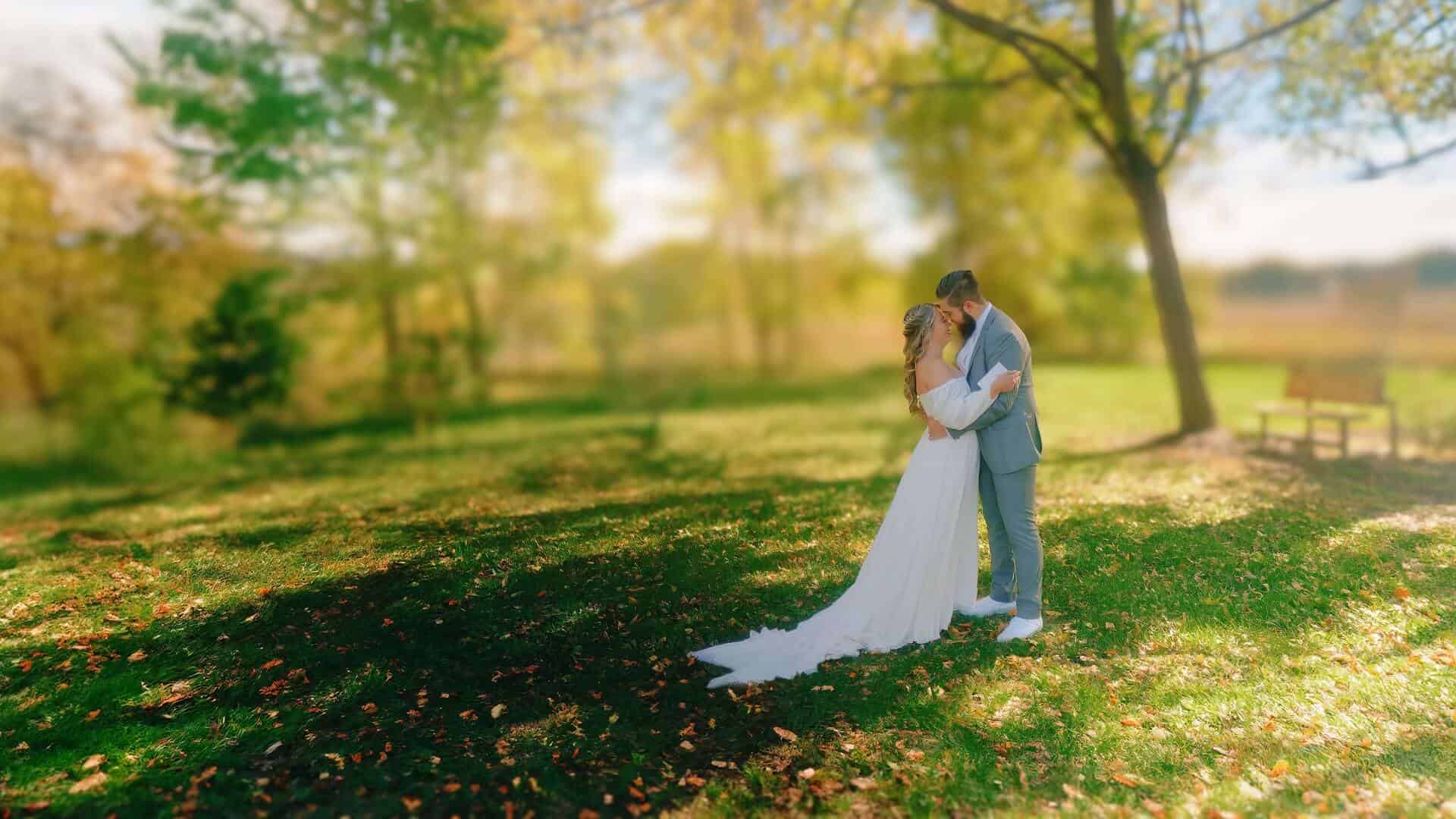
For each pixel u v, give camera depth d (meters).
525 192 20.02
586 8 12.39
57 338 18.44
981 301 4.23
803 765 3.49
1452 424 11.20
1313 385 9.33
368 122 10.27
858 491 7.80
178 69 9.14
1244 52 10.05
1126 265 28.50
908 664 4.21
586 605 5.12
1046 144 14.84
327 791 3.39
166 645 4.74
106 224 17.73
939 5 10.16
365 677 4.32
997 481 4.41
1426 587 4.91
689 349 27.09
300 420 17.41
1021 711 3.80
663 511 7.22
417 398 18.27
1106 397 16.33
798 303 30.44
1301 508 6.55
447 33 9.47
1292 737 3.55
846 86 13.54
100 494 10.59
